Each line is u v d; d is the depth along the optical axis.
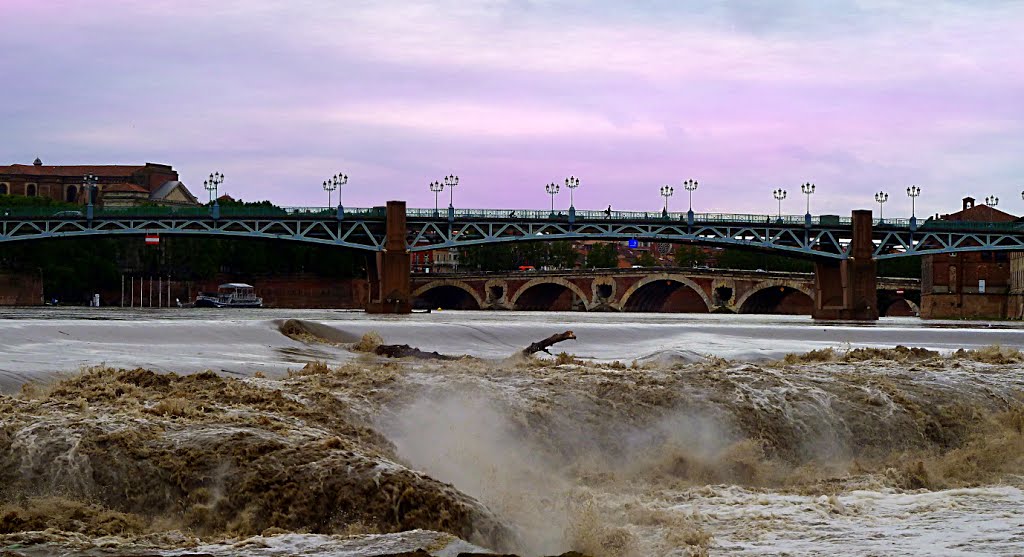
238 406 28.45
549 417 31.52
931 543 22.41
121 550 18.98
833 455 32.72
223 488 21.70
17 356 44.41
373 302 175.00
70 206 171.88
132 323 61.53
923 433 34.34
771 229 182.38
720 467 29.95
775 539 22.81
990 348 55.19
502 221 174.25
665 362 49.44
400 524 21.30
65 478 21.92
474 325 77.62
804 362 50.50
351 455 22.84
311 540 19.89
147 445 22.75
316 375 35.09
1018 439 34.19
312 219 170.38
